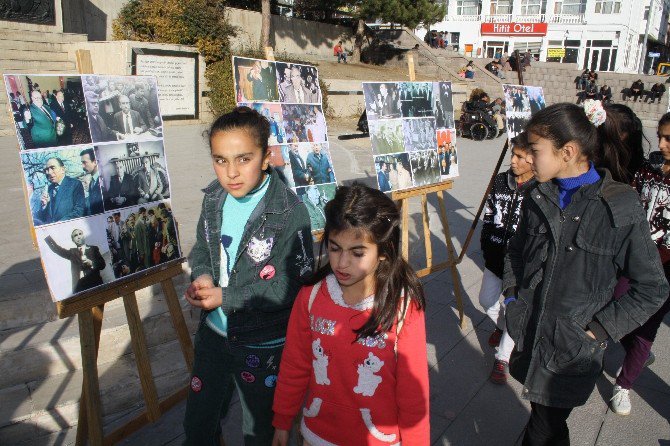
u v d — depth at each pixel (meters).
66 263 2.06
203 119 14.45
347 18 28.58
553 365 2.04
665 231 2.94
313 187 3.42
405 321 1.67
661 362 3.59
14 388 2.94
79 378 3.08
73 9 15.92
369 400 1.70
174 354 3.40
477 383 3.31
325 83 17.78
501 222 3.38
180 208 5.71
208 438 2.16
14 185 6.42
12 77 1.90
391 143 3.81
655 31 42.22
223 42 14.46
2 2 12.88
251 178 1.91
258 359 2.02
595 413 3.03
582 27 36.28
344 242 1.59
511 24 37.84
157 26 13.91
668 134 2.87
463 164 11.09
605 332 1.97
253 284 1.97
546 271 2.07
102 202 2.20
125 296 2.30
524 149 3.12
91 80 2.17
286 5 25.33
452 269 4.02
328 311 1.72
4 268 3.75
